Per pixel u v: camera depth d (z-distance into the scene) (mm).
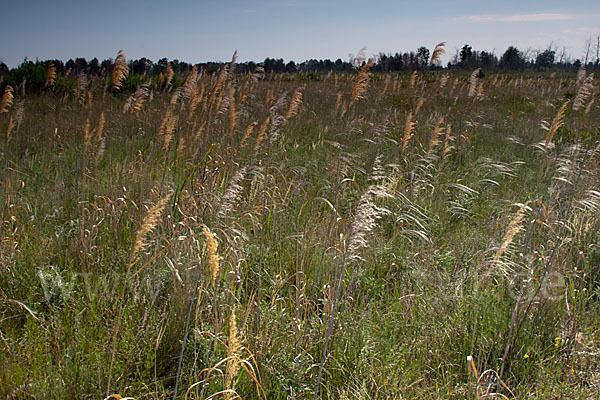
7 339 3223
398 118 13117
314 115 13148
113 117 10086
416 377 3322
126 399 2518
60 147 8453
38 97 14391
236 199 5699
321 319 3787
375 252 4926
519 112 16281
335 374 3301
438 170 7754
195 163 6914
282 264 4734
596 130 9883
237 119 9227
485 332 3699
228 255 4172
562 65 47875
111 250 4496
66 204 5746
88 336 3309
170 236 4414
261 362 3189
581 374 3422
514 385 3355
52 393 2820
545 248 4707
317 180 7262
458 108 15492
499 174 8359
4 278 4012
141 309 3637
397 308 4020
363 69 6371
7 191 5605
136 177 6125
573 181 5672
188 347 3389
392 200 6164
